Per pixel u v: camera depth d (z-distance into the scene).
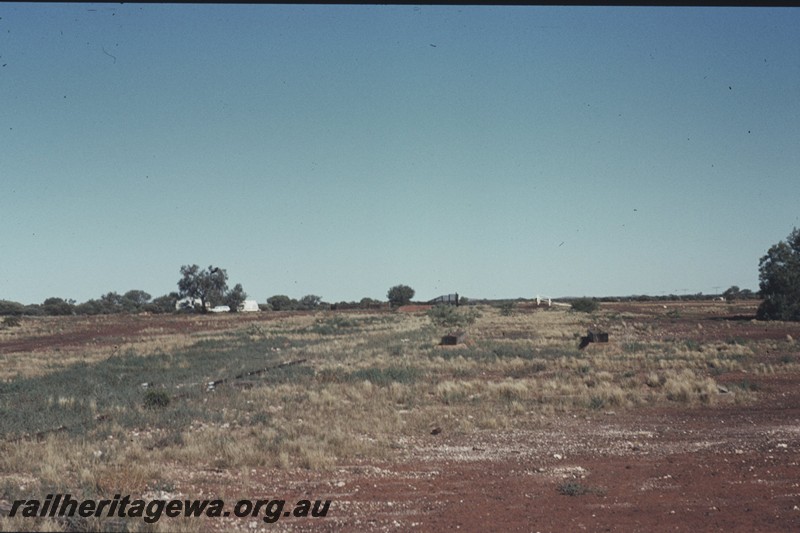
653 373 31.02
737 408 24.78
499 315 93.56
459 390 27.73
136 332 78.44
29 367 41.50
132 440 18.42
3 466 15.35
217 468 15.96
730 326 65.56
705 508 12.97
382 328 70.12
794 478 15.02
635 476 15.44
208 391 28.06
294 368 35.19
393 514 12.64
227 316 115.12
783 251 74.56
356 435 19.94
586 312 101.44
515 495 13.91
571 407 24.84
